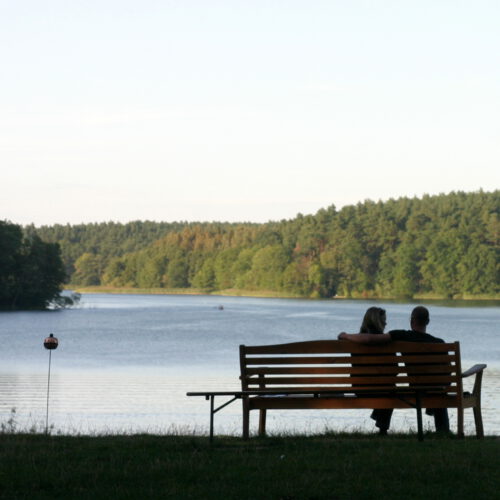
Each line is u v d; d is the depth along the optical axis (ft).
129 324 582.35
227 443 53.83
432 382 54.95
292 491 38.40
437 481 40.63
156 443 53.93
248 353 55.47
